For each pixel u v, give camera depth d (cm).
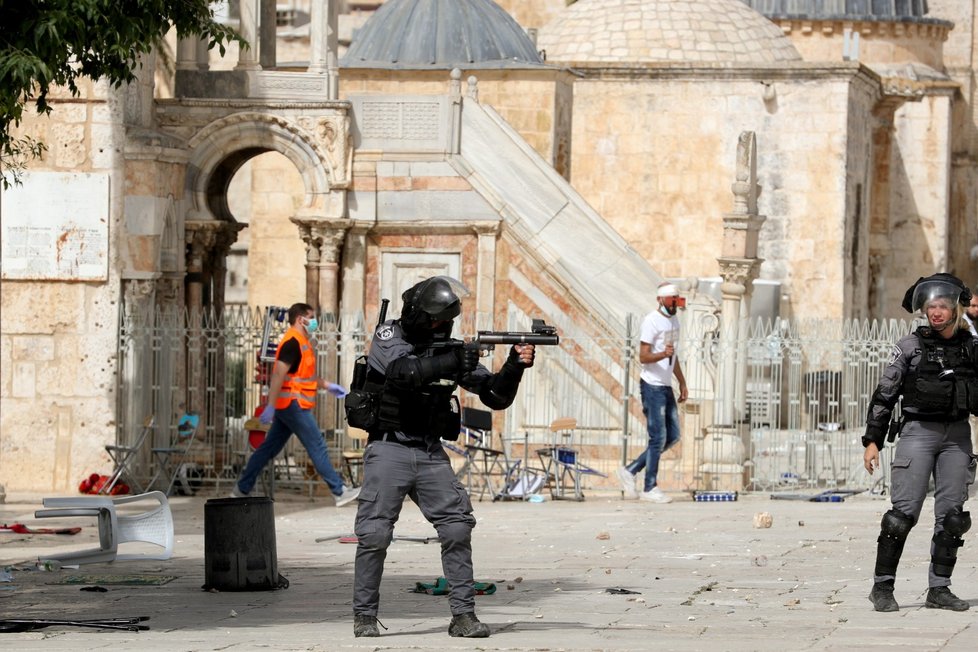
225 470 3503
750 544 2616
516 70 5397
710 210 6706
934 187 8069
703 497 3378
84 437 3350
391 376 1658
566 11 7394
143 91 3538
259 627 1784
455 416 1691
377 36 5709
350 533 2806
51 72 1873
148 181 3384
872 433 1873
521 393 3734
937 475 1850
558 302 3772
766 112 6669
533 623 1770
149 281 3412
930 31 8281
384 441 1672
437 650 1555
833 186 6625
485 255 3809
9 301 3359
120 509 3169
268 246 6284
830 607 1900
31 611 1941
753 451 3859
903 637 1616
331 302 3784
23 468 3362
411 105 3844
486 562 2397
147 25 1972
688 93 6706
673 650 1520
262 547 2125
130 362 3384
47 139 3341
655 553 2502
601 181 6775
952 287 1827
